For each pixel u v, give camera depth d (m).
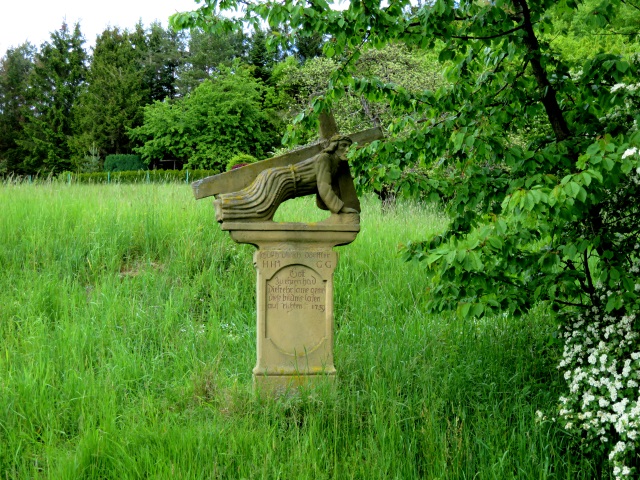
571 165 4.85
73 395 5.46
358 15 4.97
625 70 4.80
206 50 43.31
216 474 4.32
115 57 44.69
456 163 5.45
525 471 4.41
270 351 5.71
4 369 5.87
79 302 7.80
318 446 4.68
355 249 9.66
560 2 5.07
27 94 48.97
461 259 4.43
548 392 5.56
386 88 5.54
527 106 5.38
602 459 4.60
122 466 4.29
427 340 6.81
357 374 5.96
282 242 5.74
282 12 5.00
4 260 8.88
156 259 9.41
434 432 4.79
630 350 4.61
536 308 7.25
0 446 4.59
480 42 5.39
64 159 43.62
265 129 36.25
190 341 6.90
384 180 5.47
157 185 13.44
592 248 4.97
